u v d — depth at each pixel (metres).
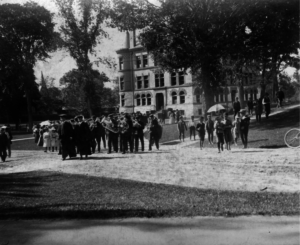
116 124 19.55
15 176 12.09
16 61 43.72
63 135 16.77
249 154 15.88
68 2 32.50
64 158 16.88
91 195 8.24
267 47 28.59
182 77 59.69
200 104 58.06
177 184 9.63
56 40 36.38
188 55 28.78
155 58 32.59
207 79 29.53
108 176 11.30
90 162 15.16
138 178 10.78
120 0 28.14
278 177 10.12
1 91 52.06
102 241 4.80
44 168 14.25
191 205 6.80
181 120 26.33
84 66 37.88
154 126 20.62
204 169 12.08
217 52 27.89
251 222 5.52
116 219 5.86
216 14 25.02
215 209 6.33
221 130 17.86
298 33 26.92
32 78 49.50
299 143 17.30
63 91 55.50
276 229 5.12
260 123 26.58
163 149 21.05
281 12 25.28
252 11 24.62
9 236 5.07
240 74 37.00
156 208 6.54
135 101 64.19
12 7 37.62
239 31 26.98
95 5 31.20
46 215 6.16
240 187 8.92
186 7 25.62
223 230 5.14
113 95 94.25
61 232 5.21
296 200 7.08
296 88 68.50
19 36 40.47
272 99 54.69
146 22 28.42
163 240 4.79
